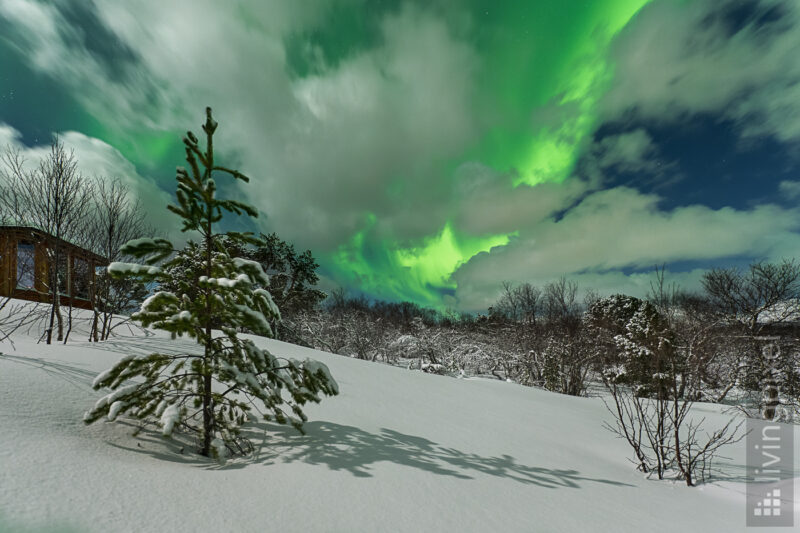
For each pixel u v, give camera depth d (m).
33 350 4.21
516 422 5.80
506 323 29.05
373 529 1.85
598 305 27.30
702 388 15.15
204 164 3.21
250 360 3.27
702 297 19.33
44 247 7.40
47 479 1.69
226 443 3.03
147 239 2.87
